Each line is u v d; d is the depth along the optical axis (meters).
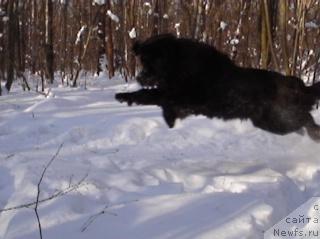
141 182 1.80
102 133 2.69
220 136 2.65
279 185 1.76
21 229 1.36
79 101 3.44
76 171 1.88
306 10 3.32
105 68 6.21
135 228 1.37
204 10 4.66
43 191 1.64
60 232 1.34
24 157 2.14
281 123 2.17
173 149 2.43
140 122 2.80
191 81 2.16
